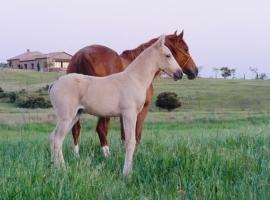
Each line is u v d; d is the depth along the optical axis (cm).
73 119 813
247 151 815
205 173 692
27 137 1519
